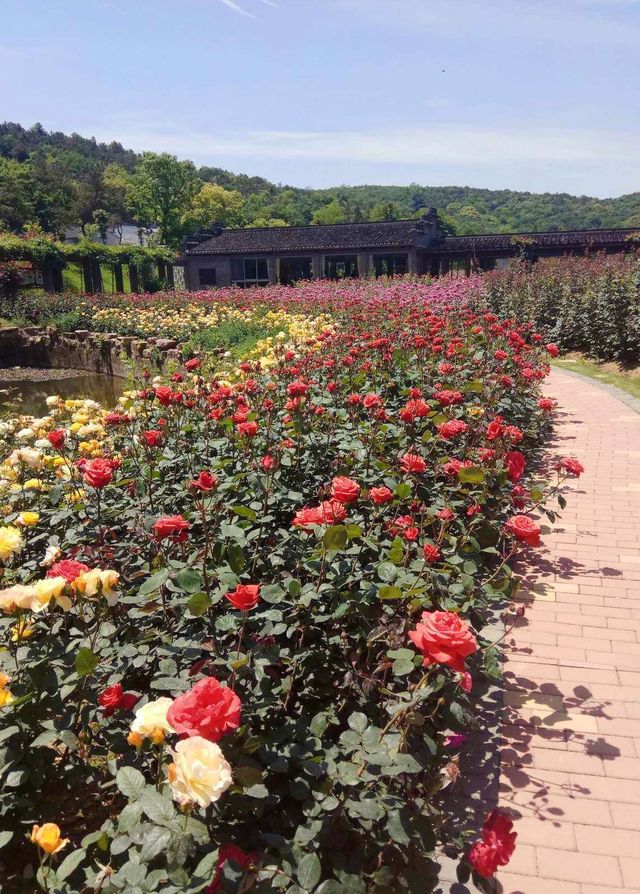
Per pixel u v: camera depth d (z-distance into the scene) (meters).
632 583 4.07
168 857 1.48
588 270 14.81
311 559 2.74
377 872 1.73
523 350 7.70
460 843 1.98
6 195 74.38
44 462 4.19
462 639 1.80
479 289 16.70
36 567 3.21
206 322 18.56
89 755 2.21
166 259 41.16
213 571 2.62
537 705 2.96
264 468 3.45
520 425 6.43
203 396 5.18
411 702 2.01
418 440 4.44
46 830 1.62
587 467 6.22
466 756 2.65
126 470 4.26
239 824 1.92
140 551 3.19
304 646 2.55
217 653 2.33
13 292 29.53
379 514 3.35
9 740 2.00
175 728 1.51
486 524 3.55
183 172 76.12
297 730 2.05
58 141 154.38
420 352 6.79
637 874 2.15
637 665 3.25
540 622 3.64
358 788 1.96
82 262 36.91
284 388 5.88
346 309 14.41
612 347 11.80
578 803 2.43
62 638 2.63
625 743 2.73
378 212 105.69
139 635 2.64
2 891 1.89
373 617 2.77
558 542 4.67
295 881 1.64
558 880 2.12
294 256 37.69
